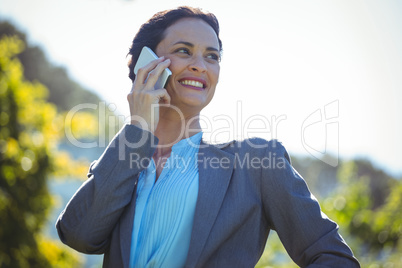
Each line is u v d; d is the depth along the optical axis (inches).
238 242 66.9
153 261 66.0
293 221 67.0
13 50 259.4
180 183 69.6
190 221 67.3
